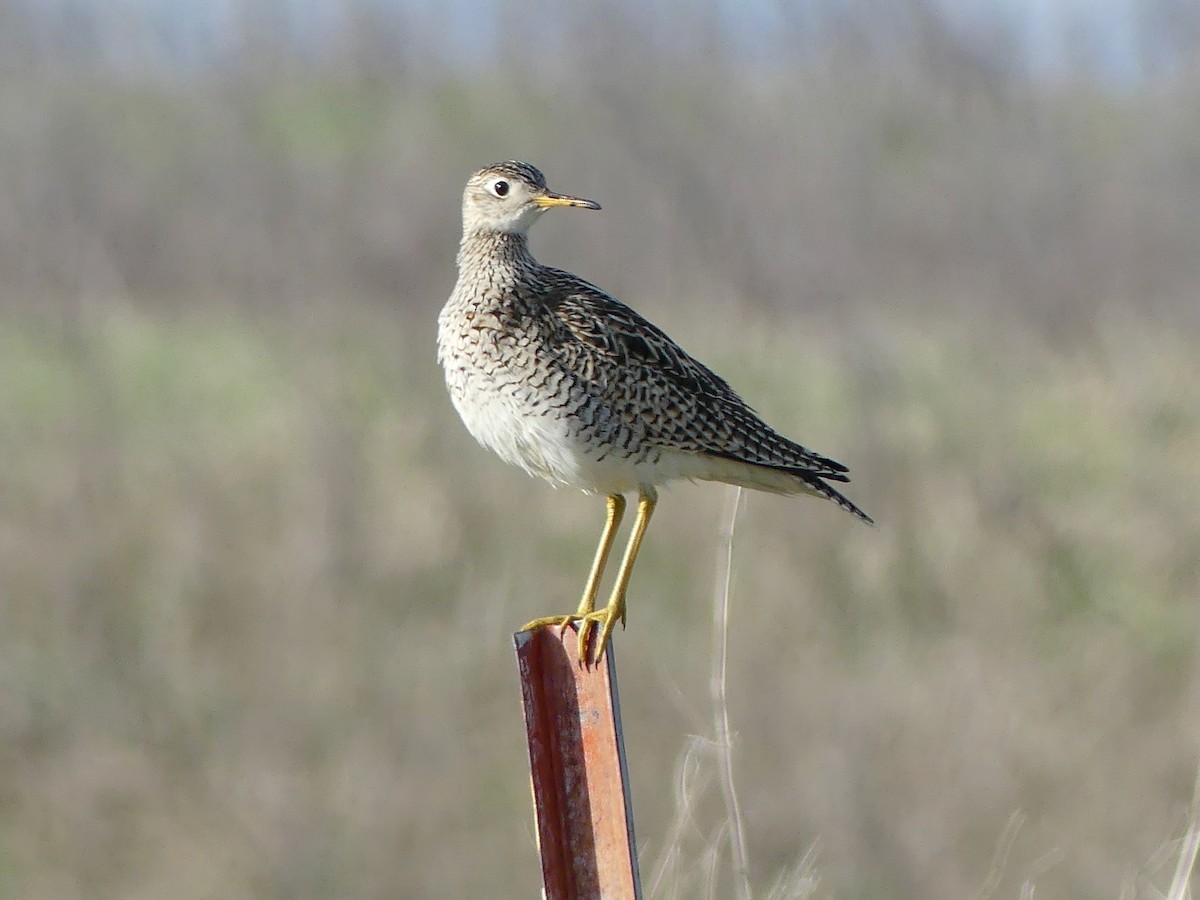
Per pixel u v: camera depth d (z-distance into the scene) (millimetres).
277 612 15289
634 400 7746
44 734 14039
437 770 13625
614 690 5480
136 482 17469
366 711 14141
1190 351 21031
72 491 16719
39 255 25094
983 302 24344
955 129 27531
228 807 13336
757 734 12758
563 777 5504
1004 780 12297
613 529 8078
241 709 14234
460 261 8234
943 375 19938
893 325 22844
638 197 26203
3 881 12875
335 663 14688
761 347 20766
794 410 18703
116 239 25953
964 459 16797
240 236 26125
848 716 12750
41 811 13406
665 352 7922
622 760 5461
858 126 27406
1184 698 13523
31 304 24156
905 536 15398
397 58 35562
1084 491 16875
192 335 23688
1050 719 13117
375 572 15758
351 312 23125
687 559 15766
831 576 15125
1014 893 11586
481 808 13445
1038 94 28984
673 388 7824
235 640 15102
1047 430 18594
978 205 25891
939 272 25094
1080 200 26047
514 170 8156
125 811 13438
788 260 24438
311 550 15781
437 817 13273
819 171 26453
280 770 13602
